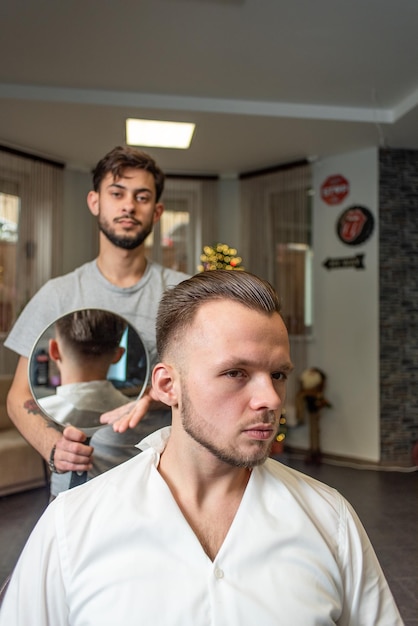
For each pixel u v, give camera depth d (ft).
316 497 2.78
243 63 11.67
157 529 2.43
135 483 2.60
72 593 2.42
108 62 11.71
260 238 17.95
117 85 12.81
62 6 9.68
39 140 15.72
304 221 17.03
